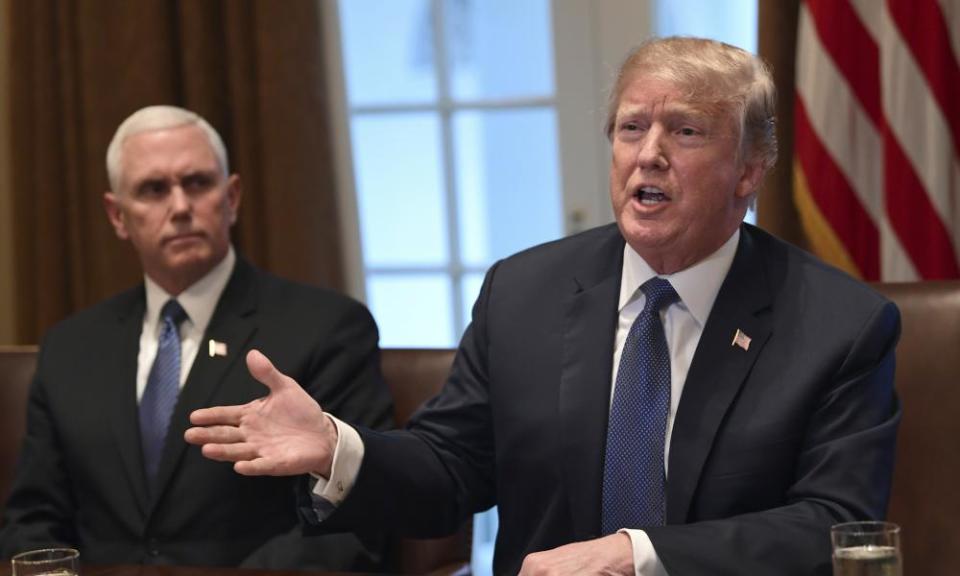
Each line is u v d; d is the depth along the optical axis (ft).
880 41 11.03
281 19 13.51
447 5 14.25
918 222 10.79
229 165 13.99
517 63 14.12
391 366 9.74
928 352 8.13
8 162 15.15
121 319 10.13
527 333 7.62
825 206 11.15
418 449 7.53
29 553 6.26
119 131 10.13
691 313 7.22
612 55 13.70
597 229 7.99
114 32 13.99
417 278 14.64
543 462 7.35
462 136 14.38
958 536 7.94
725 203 7.04
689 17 13.52
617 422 7.17
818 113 11.14
